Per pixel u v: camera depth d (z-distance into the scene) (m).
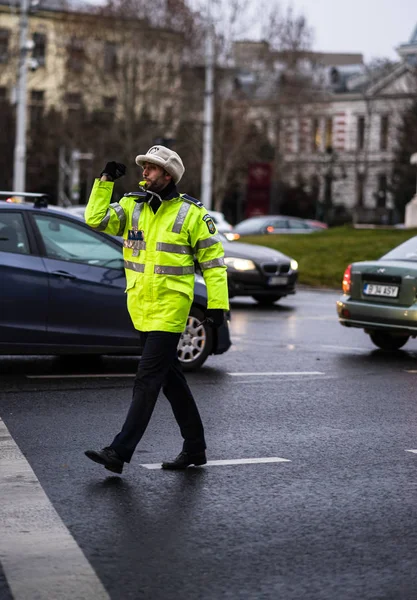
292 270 37.69
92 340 19.84
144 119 116.50
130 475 12.72
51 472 12.73
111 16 116.06
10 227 19.59
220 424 15.95
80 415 16.22
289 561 9.75
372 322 24.38
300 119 132.62
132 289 12.67
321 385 19.95
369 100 159.00
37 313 19.44
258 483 12.52
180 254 12.52
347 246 57.31
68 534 10.34
